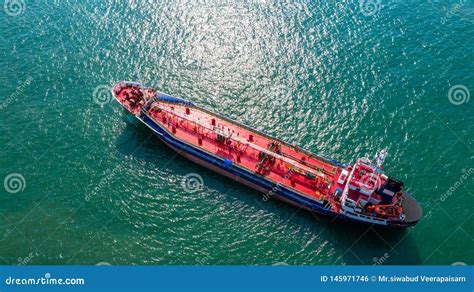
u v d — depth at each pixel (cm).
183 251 7612
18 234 7762
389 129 9488
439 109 9819
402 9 12238
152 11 12169
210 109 9838
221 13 12150
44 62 10800
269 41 11406
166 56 11038
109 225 7931
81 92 10219
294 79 10512
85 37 11456
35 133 9362
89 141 9288
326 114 9788
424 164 8888
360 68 10731
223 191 8538
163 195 8412
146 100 9425
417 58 10900
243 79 10519
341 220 8125
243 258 7550
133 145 9250
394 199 7850
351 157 9025
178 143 8869
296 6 12369
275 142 8912
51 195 8356
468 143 9188
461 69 10606
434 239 7838
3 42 11194
